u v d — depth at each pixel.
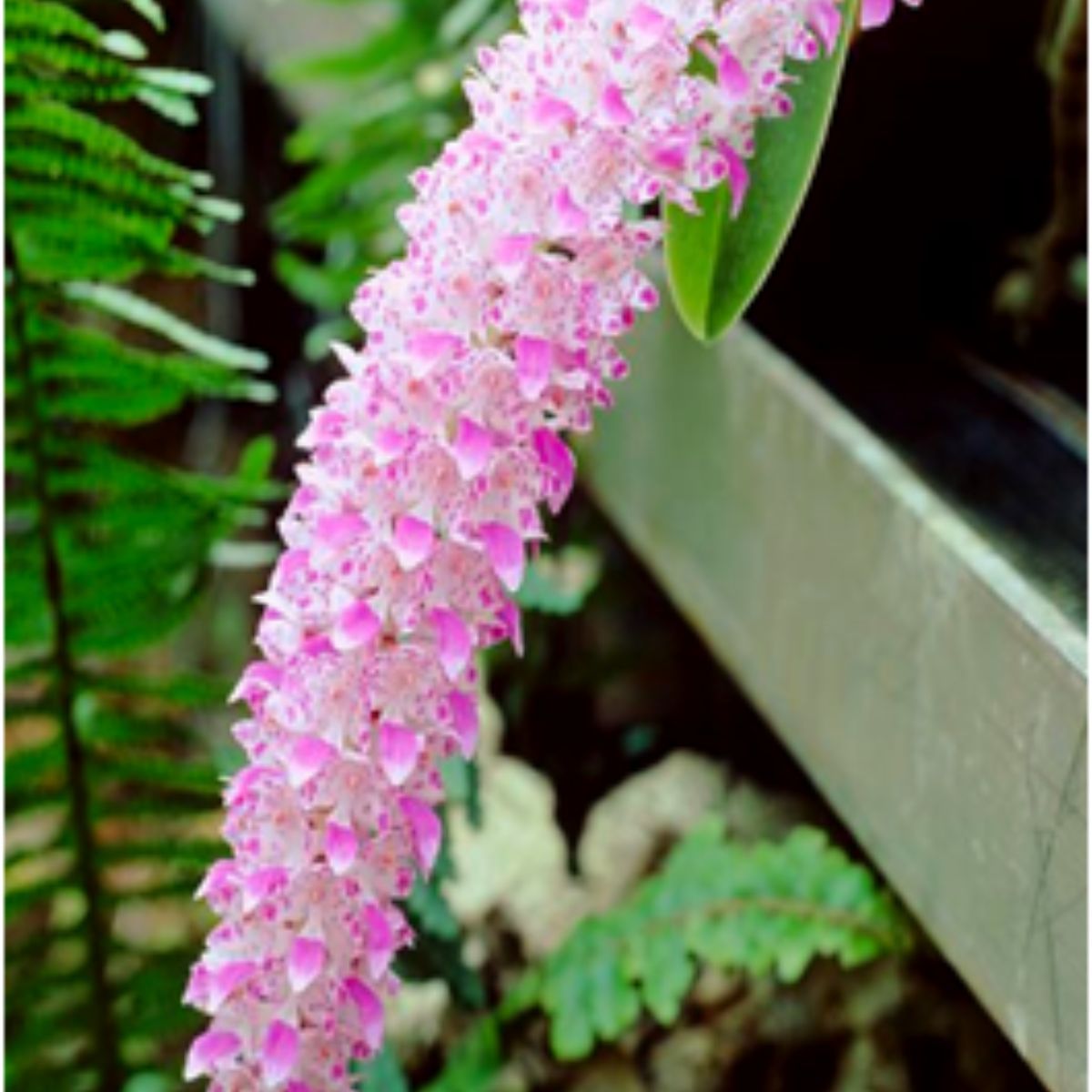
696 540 0.95
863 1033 0.88
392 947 0.58
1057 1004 0.65
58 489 0.88
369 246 1.28
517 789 1.18
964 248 1.03
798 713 0.85
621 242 0.55
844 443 0.80
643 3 0.54
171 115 0.83
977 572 0.70
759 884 0.86
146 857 0.91
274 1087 0.59
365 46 1.23
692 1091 0.90
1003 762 0.68
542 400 0.56
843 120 0.99
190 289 1.74
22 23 0.80
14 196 0.83
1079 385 0.95
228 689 0.91
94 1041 0.91
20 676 0.89
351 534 0.55
